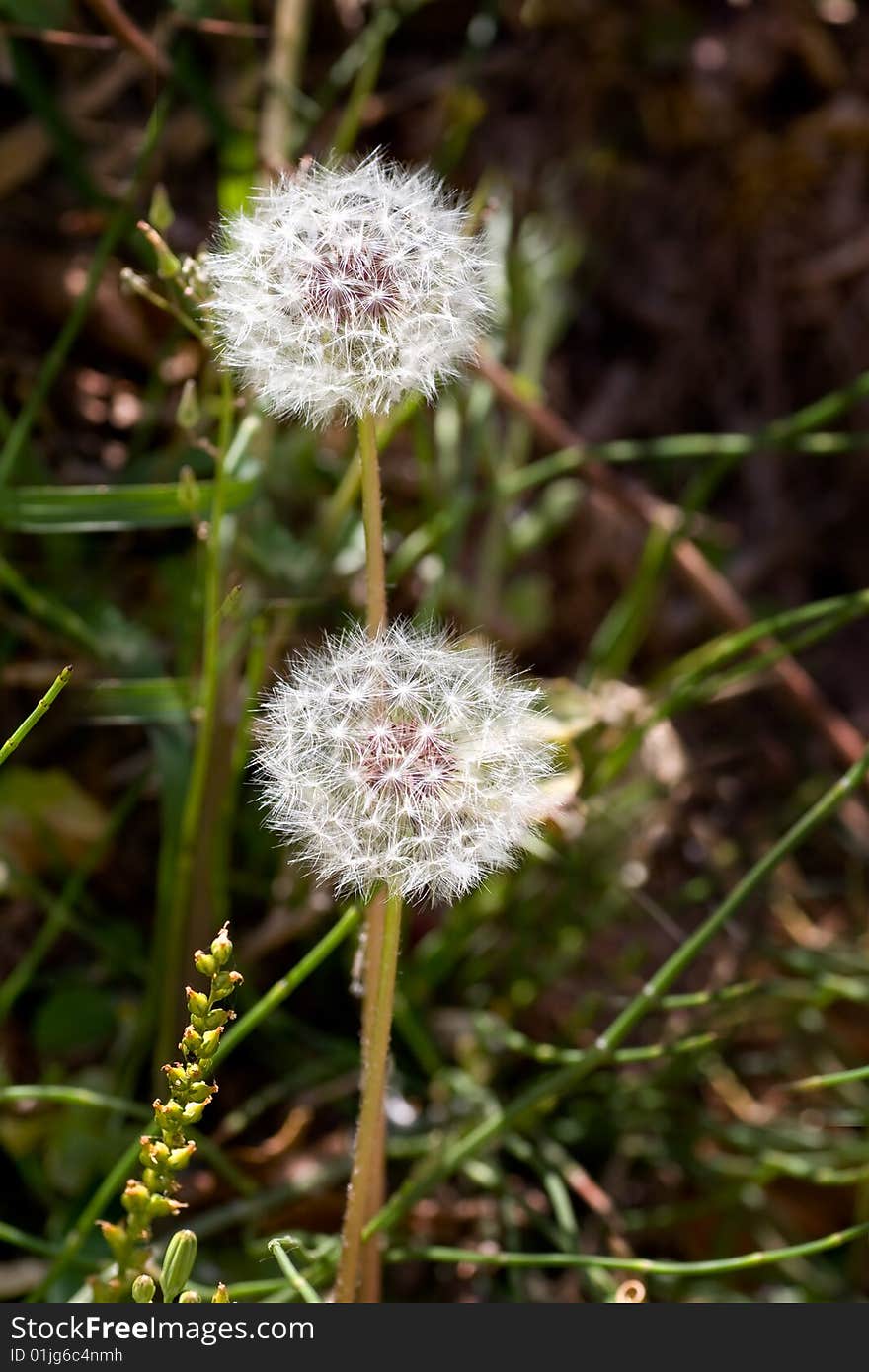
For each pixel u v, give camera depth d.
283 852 0.60
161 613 0.65
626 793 0.68
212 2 0.63
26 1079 0.57
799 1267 0.59
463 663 0.43
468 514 0.75
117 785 0.63
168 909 0.55
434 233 0.43
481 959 0.63
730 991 0.52
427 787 0.42
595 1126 0.60
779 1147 0.60
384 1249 0.51
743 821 0.75
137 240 0.60
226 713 0.55
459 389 0.71
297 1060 0.59
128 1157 0.49
